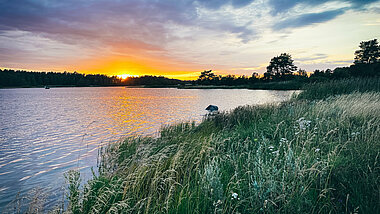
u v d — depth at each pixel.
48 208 4.55
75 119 19.05
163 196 4.11
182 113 22.08
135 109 26.56
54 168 7.33
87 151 9.35
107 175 5.62
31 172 6.97
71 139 11.67
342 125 6.19
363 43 59.25
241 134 7.48
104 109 26.97
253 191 3.47
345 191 3.42
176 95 59.19
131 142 8.96
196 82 150.50
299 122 6.54
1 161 8.10
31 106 31.19
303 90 16.92
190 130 10.05
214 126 9.98
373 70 53.62
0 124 16.67
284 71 104.06
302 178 3.56
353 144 4.71
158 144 7.77
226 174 4.37
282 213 3.07
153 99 44.41
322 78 52.38
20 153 9.12
